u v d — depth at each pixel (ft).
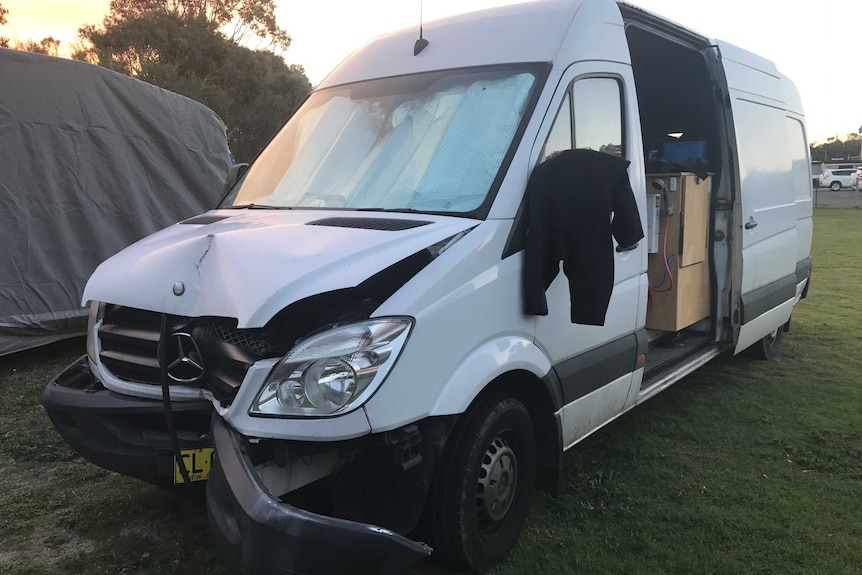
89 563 10.35
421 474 8.63
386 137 11.81
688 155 18.02
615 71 12.67
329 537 7.17
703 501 12.73
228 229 10.02
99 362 9.78
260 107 109.29
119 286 9.34
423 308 8.55
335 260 8.39
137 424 9.41
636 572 10.40
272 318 7.80
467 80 11.72
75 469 13.67
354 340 8.02
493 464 10.07
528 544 11.07
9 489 12.81
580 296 10.02
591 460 14.49
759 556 10.91
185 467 8.90
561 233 9.96
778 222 20.65
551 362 10.98
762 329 19.92
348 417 7.82
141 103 23.97
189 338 8.78
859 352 23.99
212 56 112.37
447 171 10.68
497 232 9.74
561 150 11.20
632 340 13.08
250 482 7.52
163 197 24.91
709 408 17.98
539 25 11.93
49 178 21.58
